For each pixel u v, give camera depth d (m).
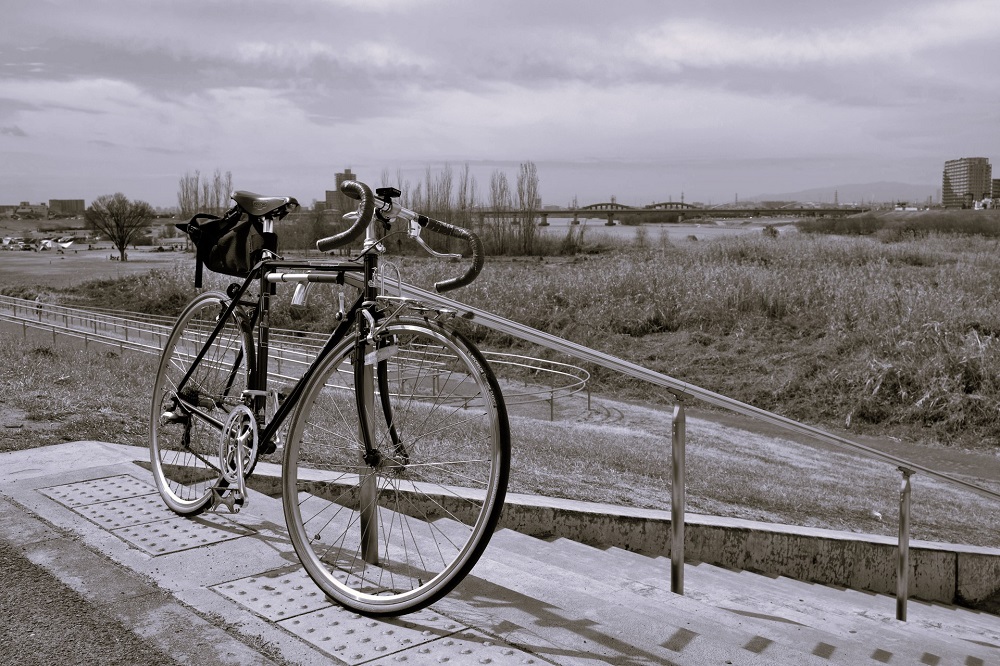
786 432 13.34
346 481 4.22
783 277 21.22
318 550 3.10
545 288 22.88
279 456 4.96
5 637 2.34
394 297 2.72
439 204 43.62
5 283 36.38
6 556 2.97
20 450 4.57
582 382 14.79
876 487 9.49
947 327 16.88
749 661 2.23
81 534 3.22
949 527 8.05
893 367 15.54
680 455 3.51
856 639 3.83
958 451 13.25
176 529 3.30
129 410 5.95
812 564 5.82
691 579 4.62
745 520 6.20
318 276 2.95
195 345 3.57
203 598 2.62
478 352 2.45
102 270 44.91
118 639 2.33
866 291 19.70
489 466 2.43
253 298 3.34
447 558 3.30
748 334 18.89
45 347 13.33
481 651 2.26
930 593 6.27
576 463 7.69
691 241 33.88
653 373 3.39
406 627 2.43
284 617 2.49
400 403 2.71
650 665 2.19
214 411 3.46
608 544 5.22
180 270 31.55
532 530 5.08
